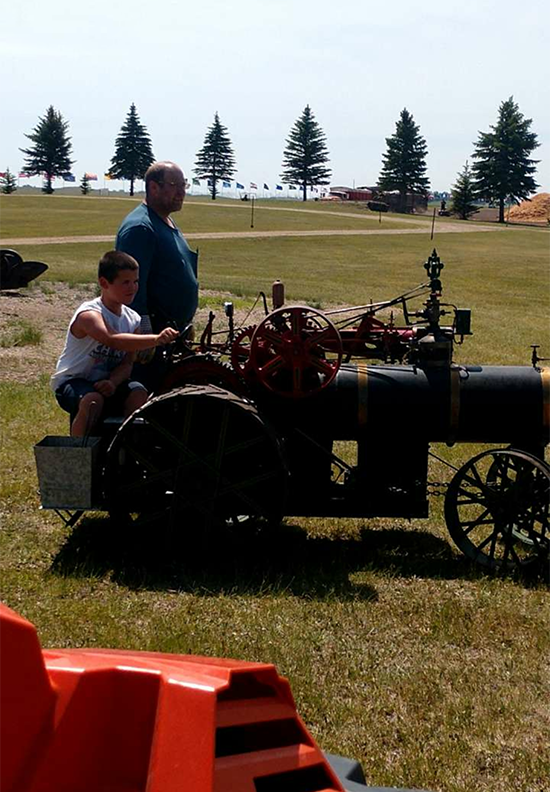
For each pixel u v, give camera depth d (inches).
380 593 195.8
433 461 307.9
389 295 940.6
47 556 209.8
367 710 146.6
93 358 220.5
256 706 72.2
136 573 200.2
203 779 55.3
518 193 4153.5
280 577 199.6
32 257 1339.8
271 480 206.5
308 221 2957.7
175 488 204.5
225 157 5113.2
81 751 57.9
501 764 133.2
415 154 4330.7
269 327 219.3
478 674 160.4
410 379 217.9
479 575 210.1
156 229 243.6
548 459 304.8
